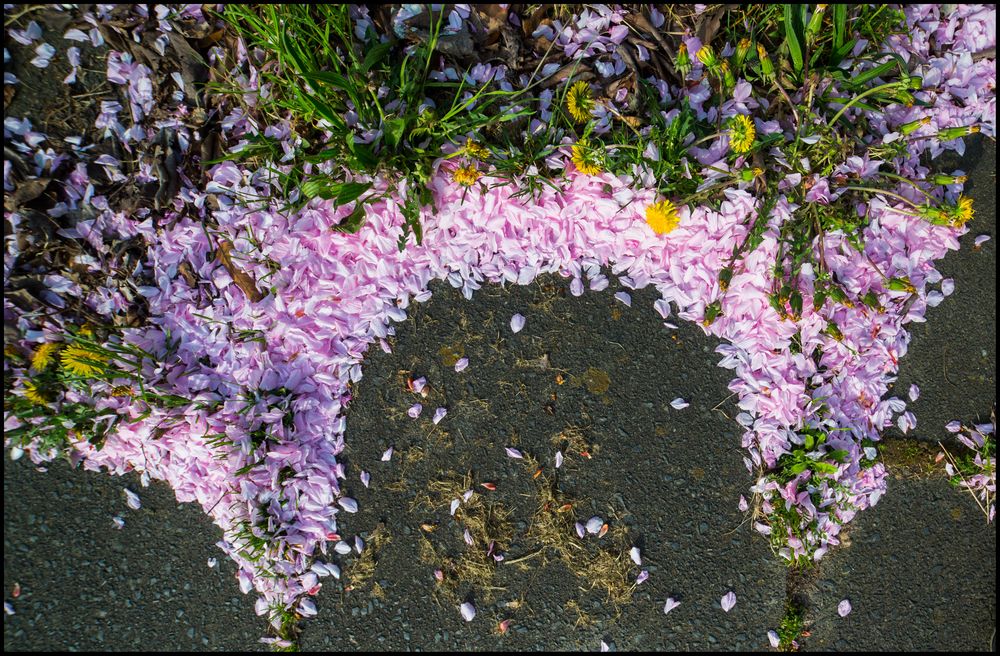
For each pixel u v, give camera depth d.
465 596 1.46
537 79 1.44
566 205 1.43
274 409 1.42
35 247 1.43
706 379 1.46
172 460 1.43
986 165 1.48
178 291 1.42
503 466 1.46
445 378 1.46
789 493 1.45
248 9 1.39
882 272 1.45
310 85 1.37
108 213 1.43
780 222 1.43
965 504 1.48
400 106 1.42
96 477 1.45
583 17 1.44
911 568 1.48
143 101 1.44
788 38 1.41
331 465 1.45
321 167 1.42
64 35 1.44
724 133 1.40
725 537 1.47
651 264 1.45
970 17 1.47
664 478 1.47
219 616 1.46
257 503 1.42
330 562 1.46
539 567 1.47
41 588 1.45
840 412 1.46
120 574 1.46
